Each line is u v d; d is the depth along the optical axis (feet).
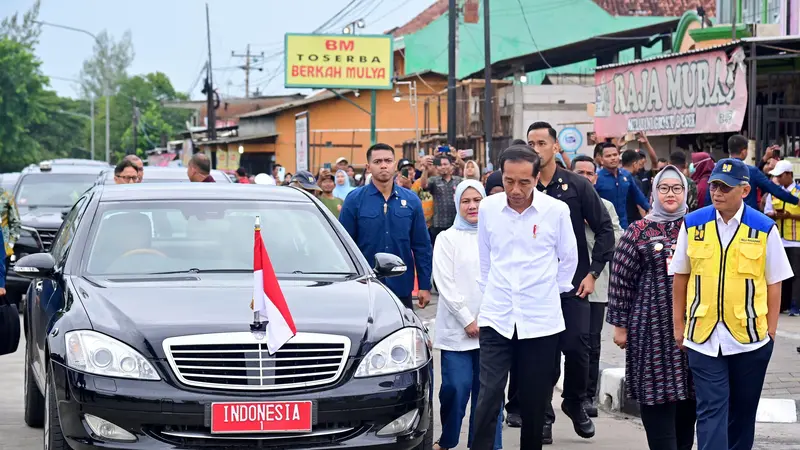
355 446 19.79
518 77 120.67
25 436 26.89
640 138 49.01
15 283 51.85
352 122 171.63
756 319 20.45
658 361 21.48
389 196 29.22
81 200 27.89
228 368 19.57
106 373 19.51
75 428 19.66
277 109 178.91
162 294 21.49
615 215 30.83
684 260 20.97
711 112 61.41
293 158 182.50
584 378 25.99
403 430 20.44
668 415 21.84
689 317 20.84
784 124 60.54
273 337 19.61
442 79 158.20
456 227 24.25
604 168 37.11
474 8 165.99
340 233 25.52
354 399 19.85
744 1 87.97
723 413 20.61
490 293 21.68
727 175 20.26
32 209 60.70
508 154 21.33
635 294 21.88
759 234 20.43
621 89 72.90
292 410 19.48
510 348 21.67
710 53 61.36
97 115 456.04
